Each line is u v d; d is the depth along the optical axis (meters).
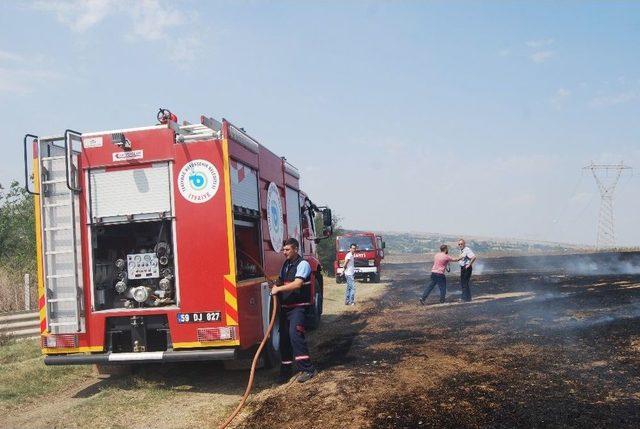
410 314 14.03
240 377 8.29
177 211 7.41
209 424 6.10
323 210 14.27
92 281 7.56
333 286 26.08
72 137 7.57
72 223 7.57
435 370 7.52
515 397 6.17
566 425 5.25
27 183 7.62
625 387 6.41
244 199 8.02
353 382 7.10
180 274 7.37
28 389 7.74
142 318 7.48
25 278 15.05
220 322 7.27
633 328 9.83
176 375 8.45
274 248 9.57
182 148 7.44
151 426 6.07
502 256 66.06
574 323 10.77
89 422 6.25
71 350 7.57
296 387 7.21
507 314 12.58
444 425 5.41
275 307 7.49
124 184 7.55
